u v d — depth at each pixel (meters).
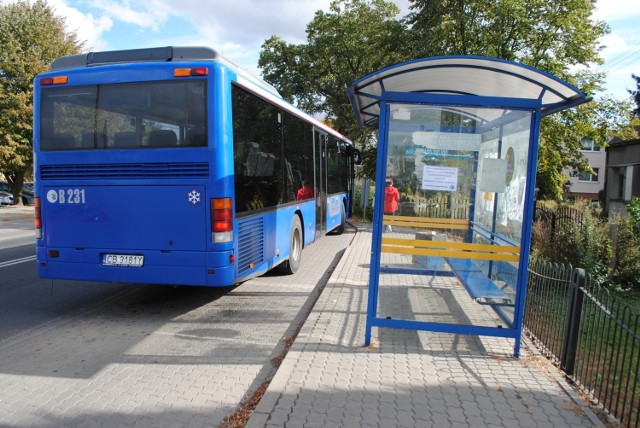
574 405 3.58
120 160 5.62
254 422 3.23
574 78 17.47
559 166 19.81
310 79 27.17
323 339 4.86
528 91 4.84
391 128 4.82
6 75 28.42
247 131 6.20
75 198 5.76
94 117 5.69
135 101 5.60
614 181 25.67
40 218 5.88
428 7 17.53
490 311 5.77
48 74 5.81
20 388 3.98
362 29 25.23
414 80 4.99
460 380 3.97
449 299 6.24
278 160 7.61
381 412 3.40
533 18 16.95
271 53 27.39
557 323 4.82
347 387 3.78
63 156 5.76
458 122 4.87
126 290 7.53
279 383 3.82
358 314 5.79
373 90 5.27
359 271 8.66
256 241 6.53
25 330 5.55
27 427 3.35
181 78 5.50
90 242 5.75
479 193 5.35
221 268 5.53
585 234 8.88
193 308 6.54
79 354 4.79
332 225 13.19
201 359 4.67
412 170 4.87
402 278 6.40
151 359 4.66
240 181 5.93
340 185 14.66
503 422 3.31
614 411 3.63
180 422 3.43
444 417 3.36
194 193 5.50
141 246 5.63
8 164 28.23
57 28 31.09
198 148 5.47
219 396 3.86
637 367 3.39
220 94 5.49
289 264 8.64
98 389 3.97
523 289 4.57
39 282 8.06
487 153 5.35
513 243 4.87
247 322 5.91
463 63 4.37
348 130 24.16
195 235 5.53
